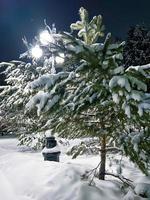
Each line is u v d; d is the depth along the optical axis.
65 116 5.41
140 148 5.37
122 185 5.94
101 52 4.77
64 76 5.10
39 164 6.70
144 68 4.74
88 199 5.24
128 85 4.47
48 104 4.86
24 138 12.62
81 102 5.03
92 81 5.22
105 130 5.67
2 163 7.55
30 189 5.71
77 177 5.92
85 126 5.78
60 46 4.92
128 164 7.67
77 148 6.30
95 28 5.84
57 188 5.55
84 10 5.86
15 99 8.99
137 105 4.59
